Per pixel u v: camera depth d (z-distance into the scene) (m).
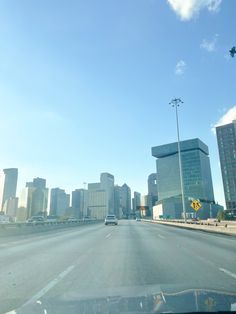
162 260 12.08
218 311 3.42
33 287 7.61
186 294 4.36
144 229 40.53
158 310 3.48
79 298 4.45
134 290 4.81
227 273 9.20
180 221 65.12
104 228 44.47
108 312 3.50
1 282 8.23
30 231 33.62
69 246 18.16
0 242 21.48
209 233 31.34
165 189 196.88
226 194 190.88
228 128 194.88
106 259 12.48
